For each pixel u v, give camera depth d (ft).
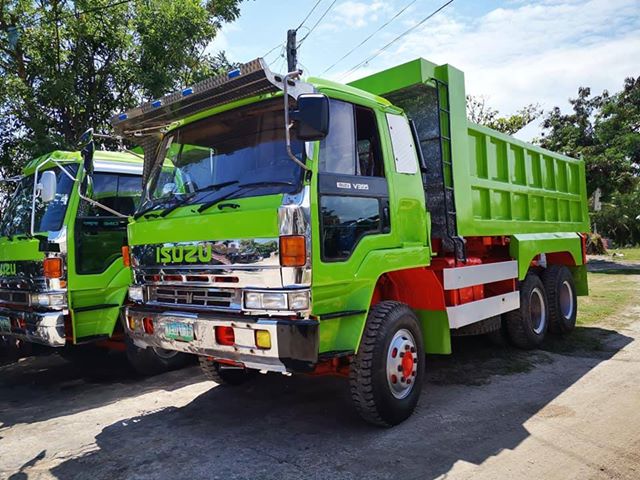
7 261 20.94
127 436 14.11
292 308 11.42
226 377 17.94
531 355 21.71
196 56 42.52
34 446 13.69
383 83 18.21
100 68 38.73
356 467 11.69
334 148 13.51
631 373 18.61
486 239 20.98
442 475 11.26
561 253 27.07
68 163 20.48
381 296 16.07
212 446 13.15
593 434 13.29
